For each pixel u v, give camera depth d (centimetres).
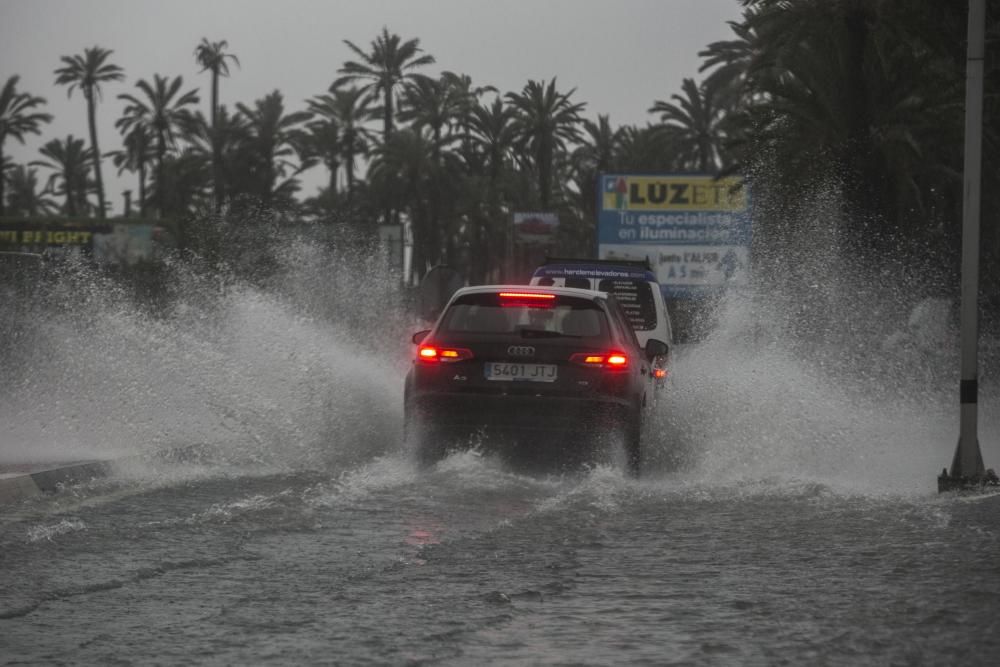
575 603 1759
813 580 1920
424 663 1441
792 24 8738
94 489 2898
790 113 8788
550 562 2061
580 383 3095
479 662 1446
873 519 2523
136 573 1953
